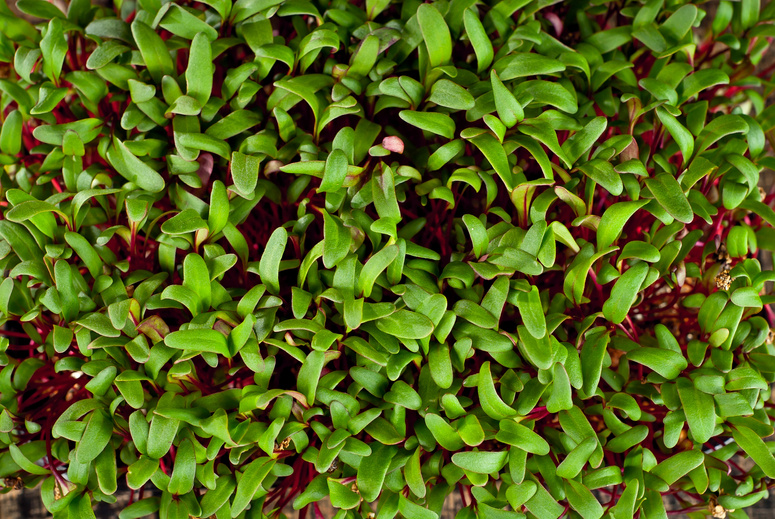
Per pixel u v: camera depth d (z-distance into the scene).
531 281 0.42
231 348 0.40
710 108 0.45
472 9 0.42
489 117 0.40
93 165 0.42
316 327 0.40
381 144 0.42
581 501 0.40
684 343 0.44
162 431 0.40
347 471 0.41
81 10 0.43
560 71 0.41
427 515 0.40
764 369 0.42
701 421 0.40
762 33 0.43
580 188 0.42
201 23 0.41
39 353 0.43
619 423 0.41
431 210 0.44
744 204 0.42
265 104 0.43
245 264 0.41
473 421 0.40
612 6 0.45
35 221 0.41
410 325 0.40
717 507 0.41
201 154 0.42
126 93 0.42
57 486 0.42
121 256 0.44
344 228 0.40
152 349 0.40
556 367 0.40
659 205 0.41
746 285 0.41
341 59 0.43
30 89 0.42
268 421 0.41
